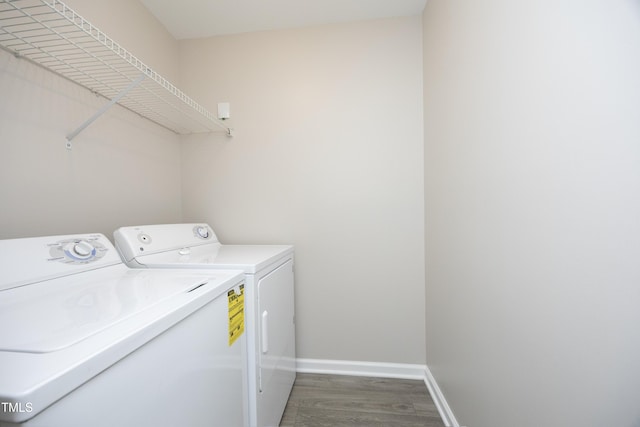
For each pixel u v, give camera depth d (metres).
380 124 1.74
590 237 0.53
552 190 0.62
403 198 1.73
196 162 1.89
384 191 1.74
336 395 1.54
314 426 1.30
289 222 1.82
